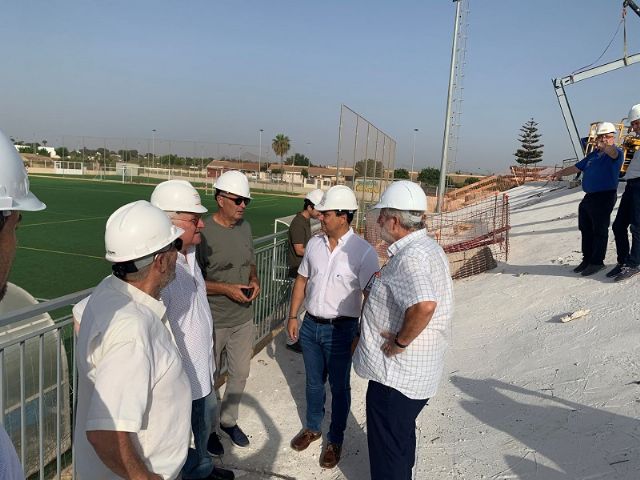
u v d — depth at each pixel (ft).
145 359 5.49
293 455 11.69
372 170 44.75
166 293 8.51
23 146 185.88
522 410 12.03
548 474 9.42
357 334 10.75
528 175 81.35
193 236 9.13
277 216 73.46
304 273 12.25
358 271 11.19
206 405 9.44
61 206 70.85
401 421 8.46
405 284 7.88
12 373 9.10
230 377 11.94
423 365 8.27
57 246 40.06
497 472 9.86
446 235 33.63
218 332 11.56
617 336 14.43
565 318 16.74
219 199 11.62
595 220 20.27
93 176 155.94
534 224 35.27
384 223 8.60
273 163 195.83
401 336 7.95
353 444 12.16
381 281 8.54
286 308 20.76
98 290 6.13
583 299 18.37
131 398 5.28
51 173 160.15
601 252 20.52
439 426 12.16
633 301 16.47
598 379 12.41
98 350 5.60
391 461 8.63
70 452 10.53
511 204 56.75
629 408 10.75
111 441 5.18
